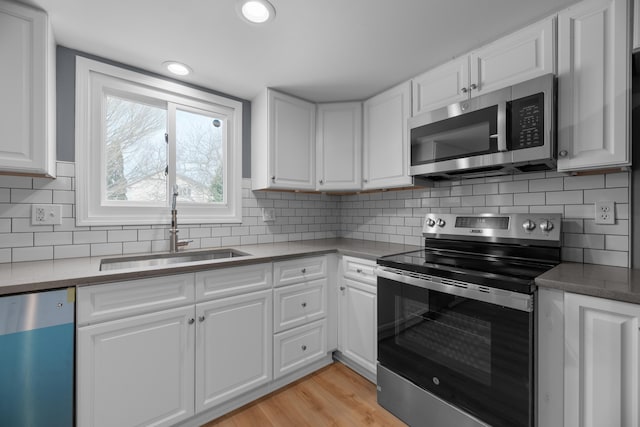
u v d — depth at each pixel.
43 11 1.35
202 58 1.80
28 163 1.32
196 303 1.52
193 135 2.20
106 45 1.65
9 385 1.09
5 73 1.27
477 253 1.78
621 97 1.19
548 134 1.31
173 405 1.45
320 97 2.35
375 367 1.84
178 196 2.13
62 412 1.17
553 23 1.36
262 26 1.50
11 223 1.51
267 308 1.79
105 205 1.81
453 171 1.70
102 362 1.26
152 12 1.39
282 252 1.93
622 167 1.27
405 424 1.56
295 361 1.92
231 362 1.64
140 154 1.99
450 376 1.37
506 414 1.18
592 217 1.47
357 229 2.78
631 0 1.18
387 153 2.15
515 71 1.48
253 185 2.39
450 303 1.37
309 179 2.38
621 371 0.99
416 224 2.29
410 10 1.38
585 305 1.05
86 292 1.22
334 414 1.64
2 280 1.14
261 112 2.24
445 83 1.79
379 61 1.84
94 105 1.77
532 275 1.24
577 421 1.07
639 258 1.34
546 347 1.13
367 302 1.90
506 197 1.79
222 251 2.08
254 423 1.57
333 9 1.38
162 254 1.88
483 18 1.44
